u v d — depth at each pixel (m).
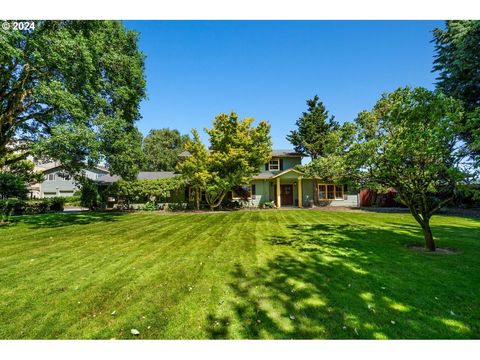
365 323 2.89
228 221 12.11
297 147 32.38
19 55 9.42
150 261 5.41
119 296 3.68
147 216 14.58
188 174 17.39
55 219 12.91
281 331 2.77
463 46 14.58
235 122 18.05
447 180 5.93
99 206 19.70
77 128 10.75
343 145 7.73
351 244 6.92
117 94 13.68
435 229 9.19
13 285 4.11
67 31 10.51
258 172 19.62
